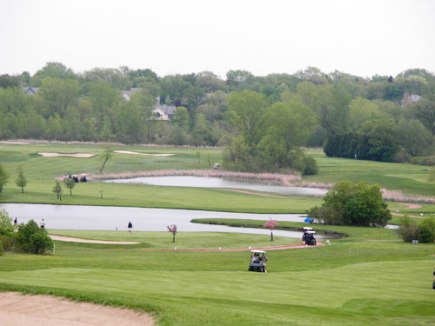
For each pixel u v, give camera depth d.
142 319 65.00
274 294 85.06
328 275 104.94
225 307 71.56
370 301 84.69
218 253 135.50
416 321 76.25
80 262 109.56
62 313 66.81
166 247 143.75
